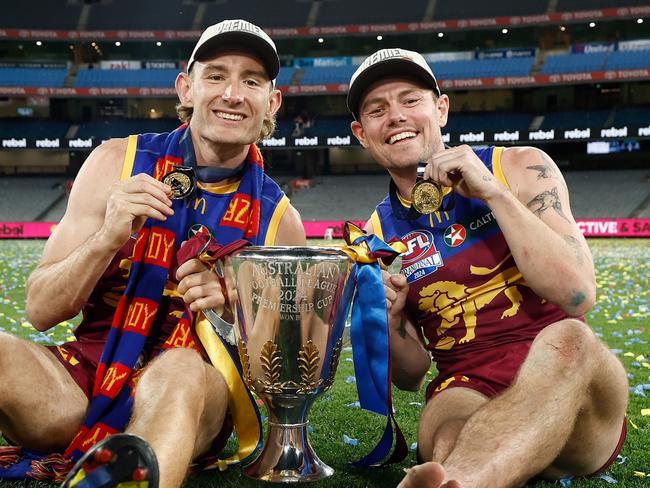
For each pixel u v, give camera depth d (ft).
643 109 118.11
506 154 8.95
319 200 119.44
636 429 11.39
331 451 10.23
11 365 7.54
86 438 7.77
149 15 130.93
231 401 8.23
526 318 8.56
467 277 8.68
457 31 128.47
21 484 8.09
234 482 8.30
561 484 8.37
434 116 8.92
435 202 8.21
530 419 6.64
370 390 8.43
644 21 120.47
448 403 8.00
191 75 8.86
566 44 124.67
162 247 8.47
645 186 110.42
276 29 125.70
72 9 130.52
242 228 8.89
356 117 9.33
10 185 123.03
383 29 122.93
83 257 7.57
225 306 8.13
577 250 7.85
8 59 131.54
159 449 6.05
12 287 40.27
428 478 5.70
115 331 8.09
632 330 23.61
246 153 9.27
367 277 8.21
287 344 7.59
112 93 122.52
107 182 8.81
